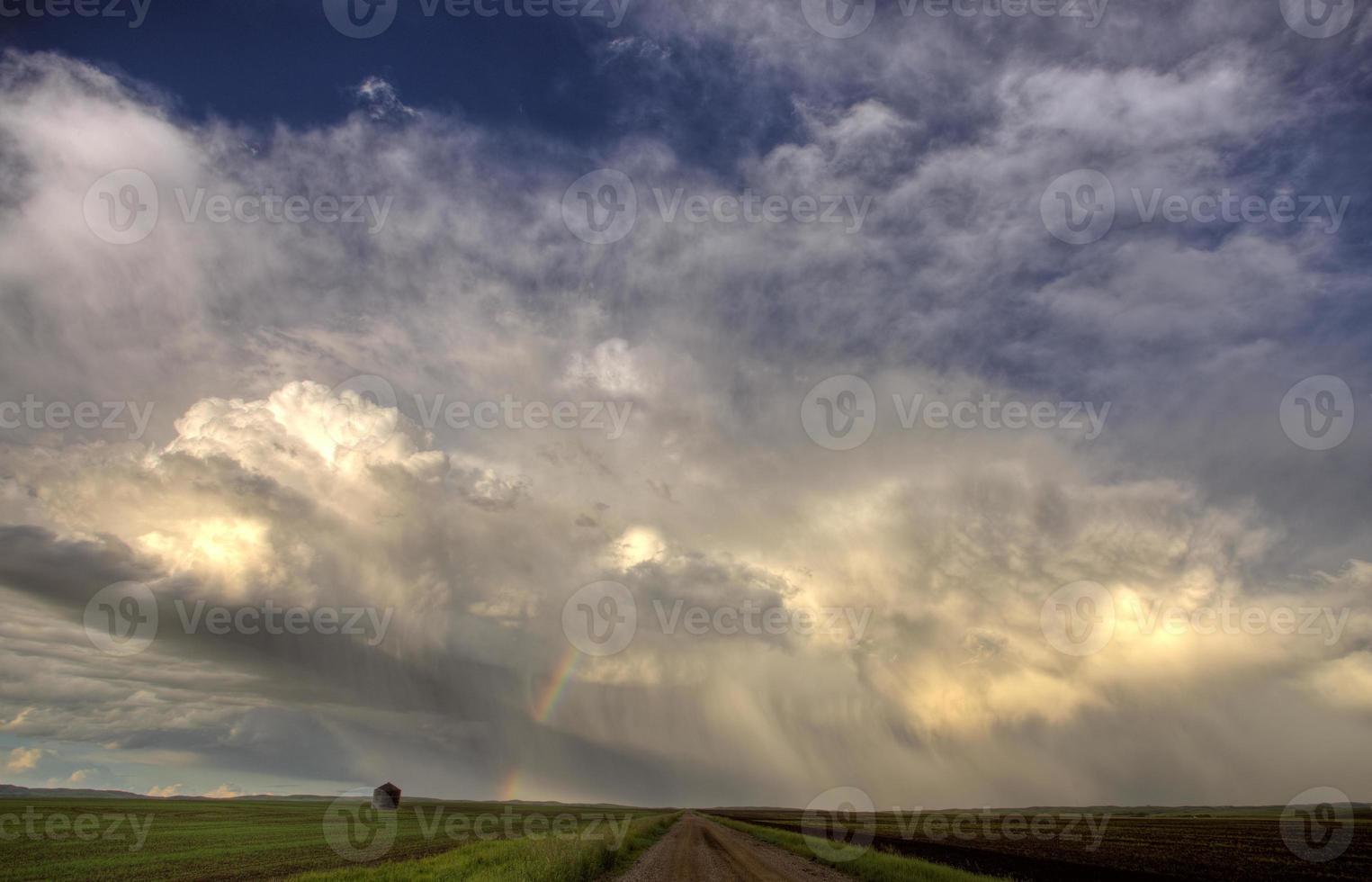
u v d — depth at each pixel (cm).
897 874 2666
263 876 3095
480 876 2052
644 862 3269
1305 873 3428
